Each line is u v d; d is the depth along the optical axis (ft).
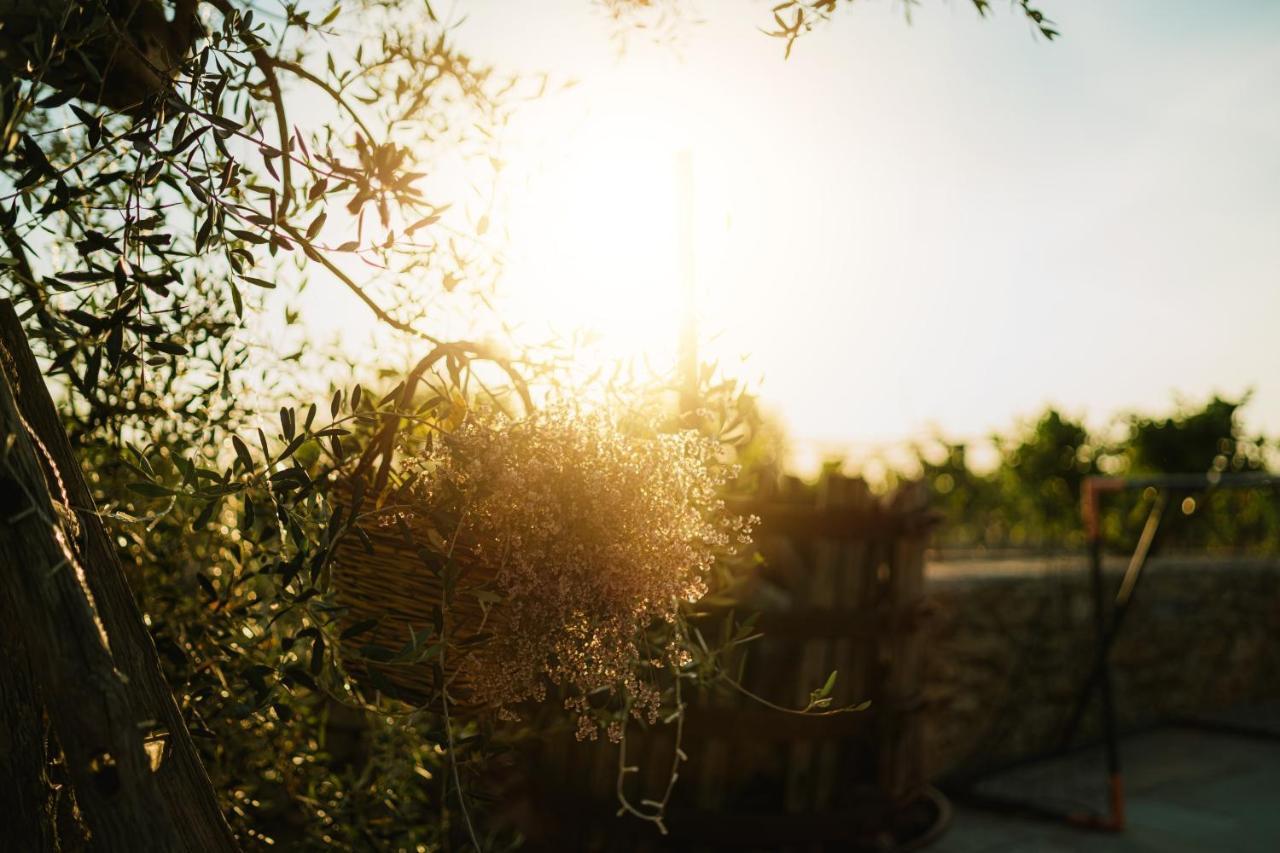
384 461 3.98
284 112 4.58
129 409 4.97
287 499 4.02
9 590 3.00
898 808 12.78
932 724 17.44
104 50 4.29
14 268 4.29
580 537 3.72
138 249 4.14
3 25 3.75
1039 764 19.20
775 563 12.30
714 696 11.52
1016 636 19.44
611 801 11.63
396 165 4.14
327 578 3.94
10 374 3.68
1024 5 4.55
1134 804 17.17
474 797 4.33
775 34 4.42
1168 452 39.04
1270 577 28.53
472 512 3.72
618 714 4.43
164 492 3.70
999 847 14.84
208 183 4.11
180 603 5.38
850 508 12.23
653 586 3.82
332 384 5.60
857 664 12.36
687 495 4.16
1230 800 17.69
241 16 4.04
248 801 6.03
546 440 3.86
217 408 5.04
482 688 3.82
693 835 11.52
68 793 3.99
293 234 4.05
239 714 4.12
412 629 3.83
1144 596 23.32
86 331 4.55
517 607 3.67
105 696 3.00
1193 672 25.02
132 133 3.82
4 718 3.73
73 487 3.80
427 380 4.45
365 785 6.21
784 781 12.09
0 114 3.47
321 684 4.39
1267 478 16.26
